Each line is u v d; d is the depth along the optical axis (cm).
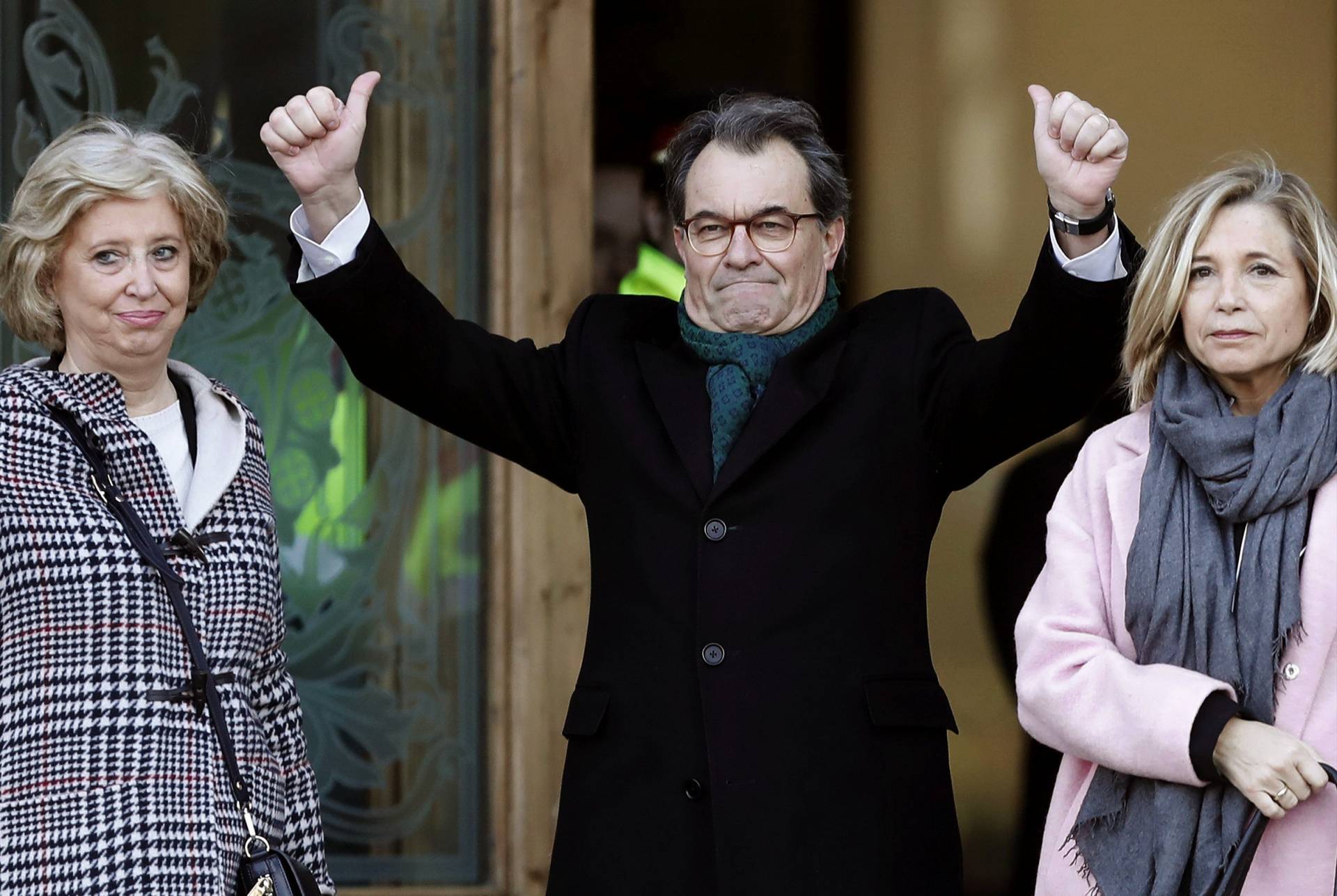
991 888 1769
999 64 1927
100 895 834
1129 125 1894
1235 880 828
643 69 1928
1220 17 1881
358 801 1425
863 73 1962
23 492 859
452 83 1466
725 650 934
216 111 1432
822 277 1006
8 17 1409
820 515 950
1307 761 827
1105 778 898
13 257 890
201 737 871
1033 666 921
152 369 915
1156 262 906
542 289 1460
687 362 998
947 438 968
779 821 914
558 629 1439
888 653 950
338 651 1429
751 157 977
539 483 1441
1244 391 907
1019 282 1923
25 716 848
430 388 989
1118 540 918
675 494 962
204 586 891
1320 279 880
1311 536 866
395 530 1437
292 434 1427
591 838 947
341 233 958
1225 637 869
